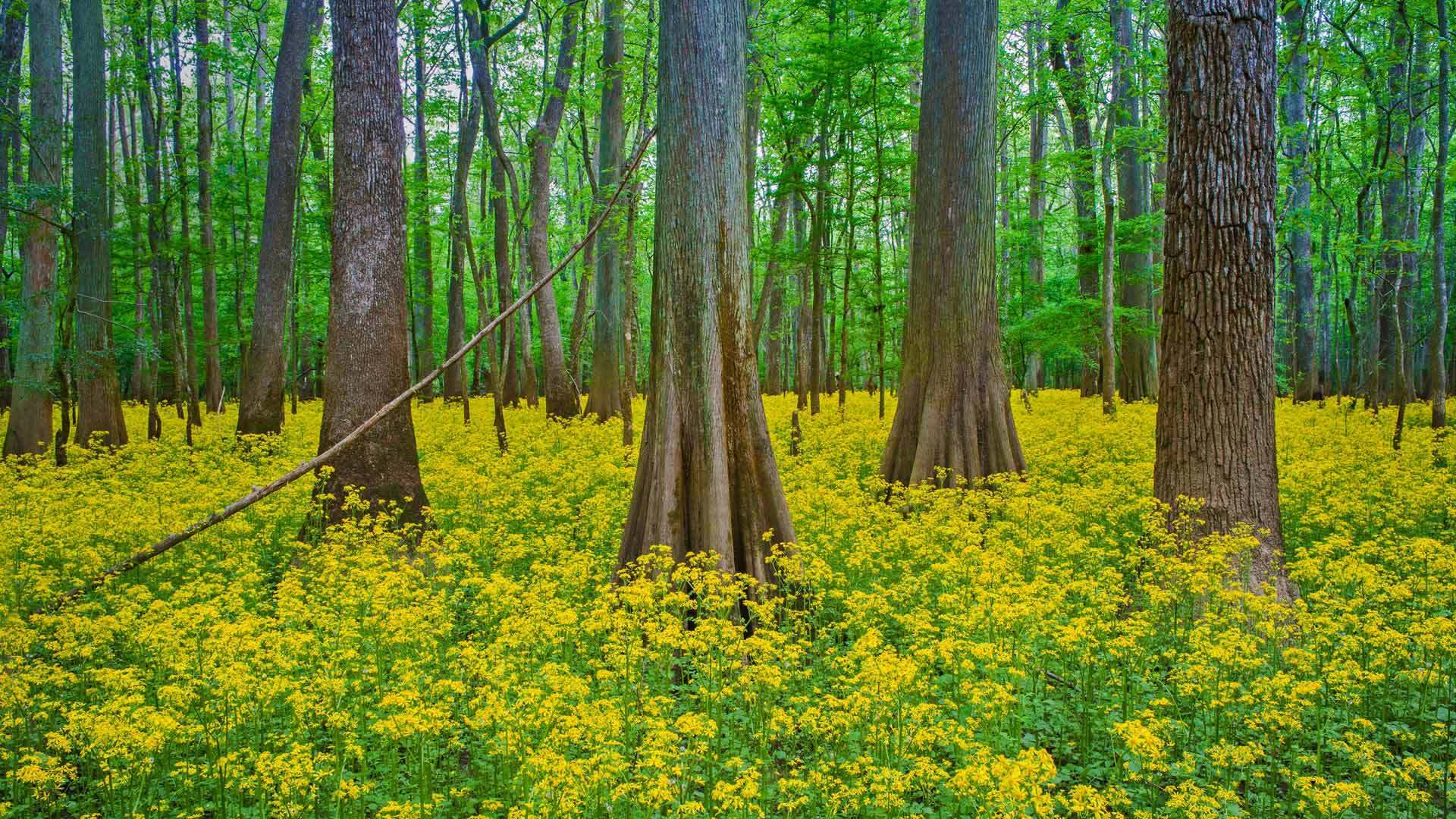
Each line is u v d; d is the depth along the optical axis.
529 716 4.08
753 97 16.69
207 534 8.52
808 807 4.00
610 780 3.83
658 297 7.11
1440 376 13.11
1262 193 6.60
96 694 5.22
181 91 20.33
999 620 5.28
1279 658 5.24
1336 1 15.83
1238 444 6.66
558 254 36.22
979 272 10.95
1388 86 17.50
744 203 7.22
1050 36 16.50
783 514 7.12
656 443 7.04
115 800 4.13
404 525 8.73
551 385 20.48
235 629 4.66
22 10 16.19
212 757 4.20
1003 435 10.89
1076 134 22.00
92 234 15.62
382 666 5.20
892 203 20.36
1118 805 4.00
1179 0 6.67
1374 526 8.31
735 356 7.08
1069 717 4.96
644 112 16.48
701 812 3.84
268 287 17.14
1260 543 6.59
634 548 7.07
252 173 21.38
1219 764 4.04
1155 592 5.58
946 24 10.99
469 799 4.20
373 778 4.52
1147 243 20.91
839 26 15.23
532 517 9.78
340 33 9.05
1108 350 16.98
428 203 24.03
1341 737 4.34
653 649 5.46
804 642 5.48
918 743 3.97
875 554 7.56
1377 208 24.30
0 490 10.95
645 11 19.80
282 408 17.52
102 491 10.44
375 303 9.07
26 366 14.95
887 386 36.53
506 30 14.96
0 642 5.07
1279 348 34.53
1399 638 4.73
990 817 3.50
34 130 14.66
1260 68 6.52
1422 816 3.99
